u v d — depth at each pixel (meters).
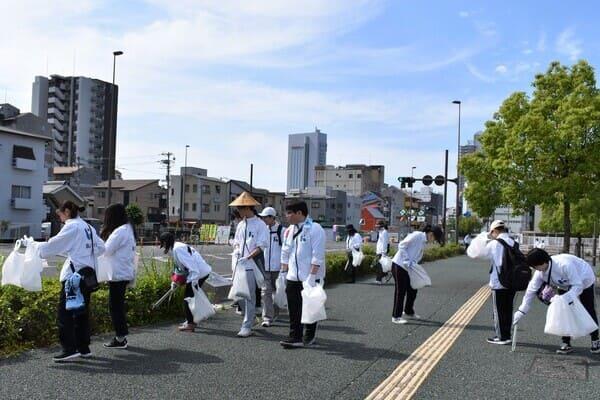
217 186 77.06
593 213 17.61
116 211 6.68
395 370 6.10
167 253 8.21
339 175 119.50
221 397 4.98
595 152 16.30
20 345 6.49
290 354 6.71
